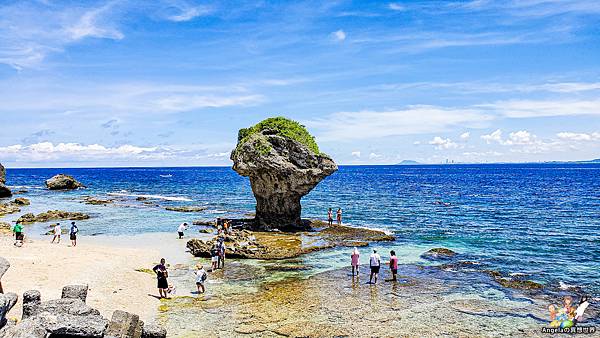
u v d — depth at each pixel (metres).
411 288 26.23
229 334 19.34
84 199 85.38
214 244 34.94
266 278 28.58
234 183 146.75
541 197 82.75
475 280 27.73
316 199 82.88
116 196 93.31
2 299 14.33
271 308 22.77
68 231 47.44
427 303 23.58
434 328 20.19
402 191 102.00
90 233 46.44
